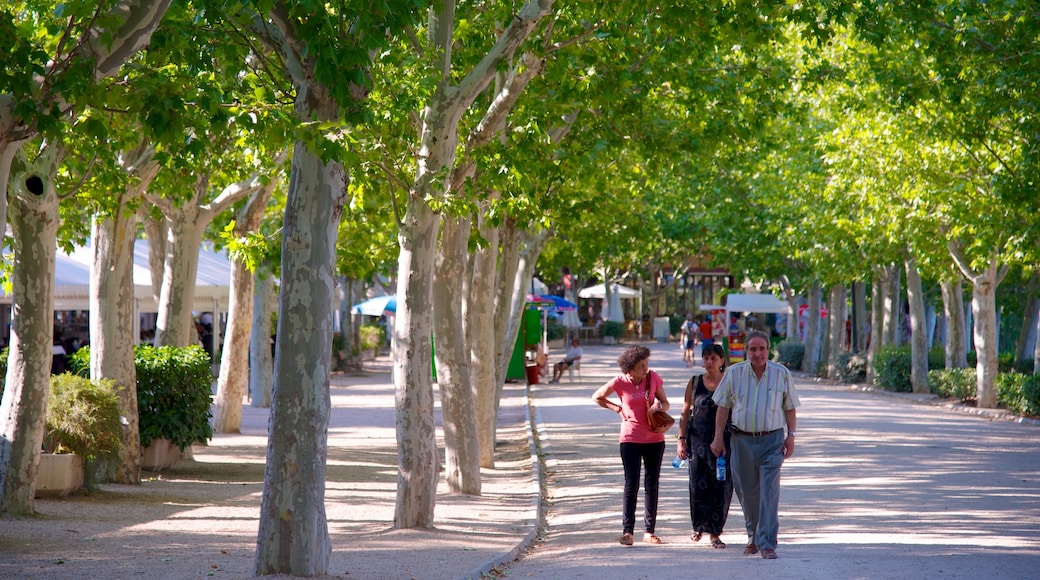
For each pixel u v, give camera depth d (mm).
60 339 37156
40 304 15531
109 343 19328
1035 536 14398
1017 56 24328
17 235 15445
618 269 108125
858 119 36594
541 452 26922
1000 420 36219
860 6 21094
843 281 54031
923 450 25875
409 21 11859
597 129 23203
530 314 54406
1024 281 54688
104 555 12680
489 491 20625
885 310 54875
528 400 44656
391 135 17406
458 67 19781
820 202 46500
